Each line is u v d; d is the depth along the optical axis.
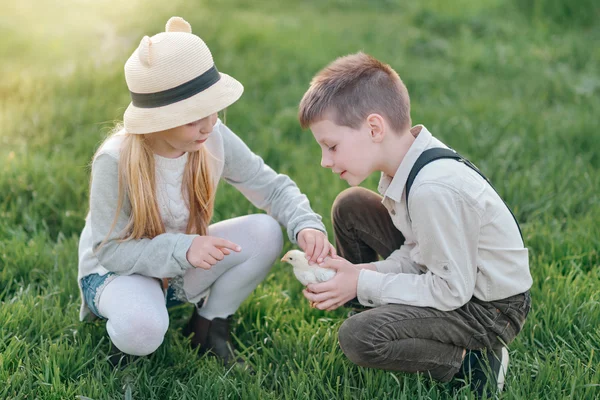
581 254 3.14
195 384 2.35
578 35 6.96
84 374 2.40
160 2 6.75
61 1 6.81
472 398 2.23
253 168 2.68
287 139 4.55
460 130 4.56
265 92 5.23
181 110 2.15
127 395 2.23
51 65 5.57
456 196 2.12
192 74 2.17
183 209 2.45
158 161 2.35
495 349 2.35
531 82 5.64
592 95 5.41
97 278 2.42
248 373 2.40
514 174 3.96
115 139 2.34
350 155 2.27
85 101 4.79
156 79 2.14
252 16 6.85
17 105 4.71
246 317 2.80
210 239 2.30
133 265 2.33
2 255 3.06
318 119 2.27
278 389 2.39
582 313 2.65
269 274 3.11
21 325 2.59
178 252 2.28
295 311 2.80
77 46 5.95
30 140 4.33
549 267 3.00
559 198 3.65
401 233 2.61
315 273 2.33
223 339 2.62
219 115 4.71
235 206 3.57
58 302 2.74
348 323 2.19
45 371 2.32
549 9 7.35
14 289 2.93
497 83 5.71
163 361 2.52
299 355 2.50
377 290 2.27
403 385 2.34
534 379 2.41
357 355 2.18
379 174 4.02
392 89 2.27
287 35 6.26
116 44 5.99
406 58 6.11
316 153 4.37
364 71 2.27
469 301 2.28
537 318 2.69
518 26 7.20
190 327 2.68
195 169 2.40
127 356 2.48
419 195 2.14
